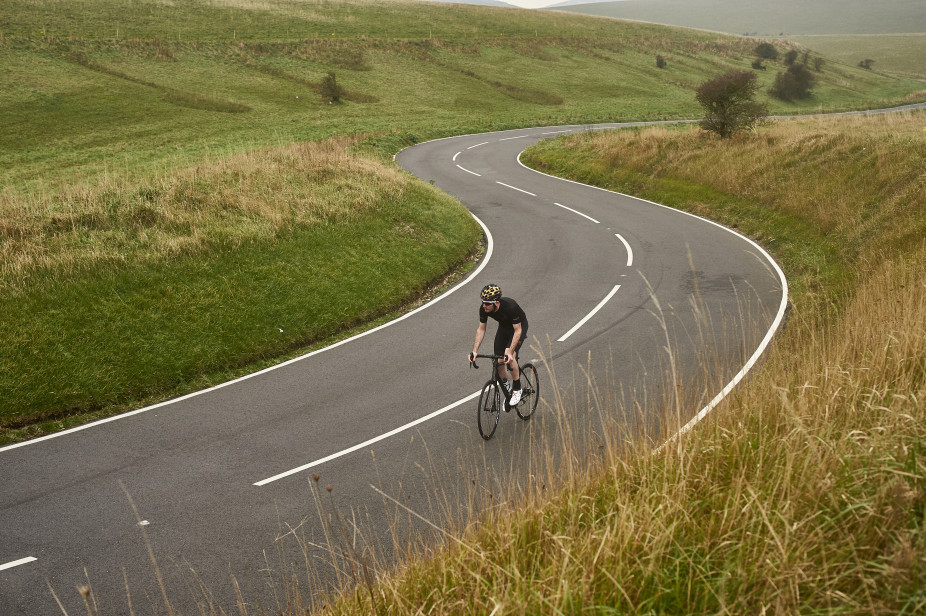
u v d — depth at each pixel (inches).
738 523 149.3
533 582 142.6
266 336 486.6
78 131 1558.8
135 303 479.5
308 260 593.3
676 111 2230.6
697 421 199.5
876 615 120.1
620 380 389.7
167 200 663.8
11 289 464.4
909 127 1076.5
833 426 176.9
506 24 3294.8
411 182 903.7
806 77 2687.0
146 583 229.6
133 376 417.1
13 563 243.0
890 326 249.6
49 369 402.0
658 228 839.7
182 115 1743.4
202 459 320.8
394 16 3191.4
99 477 305.9
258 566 236.7
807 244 690.8
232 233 595.5
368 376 426.0
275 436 344.2
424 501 272.7
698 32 3828.7
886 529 137.6
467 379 413.1
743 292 571.5
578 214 932.0
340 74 2375.7
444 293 616.1
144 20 2583.7
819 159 864.3
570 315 528.7
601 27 3521.2
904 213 605.9
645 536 147.0
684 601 135.2
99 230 582.9
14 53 2012.8
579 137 1472.7
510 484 222.2
